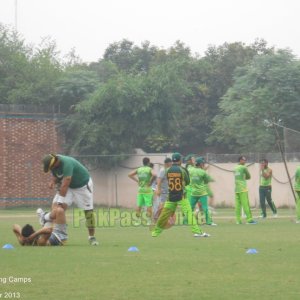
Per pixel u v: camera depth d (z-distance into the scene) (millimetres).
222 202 143375
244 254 46031
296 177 87875
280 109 163625
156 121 160375
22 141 155875
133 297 29672
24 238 52969
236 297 29531
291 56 167750
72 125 160625
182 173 62312
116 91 157000
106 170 158250
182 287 32219
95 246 52469
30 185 156000
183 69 167000
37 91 169375
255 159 141500
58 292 31016
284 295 30016
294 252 47156
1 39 183125
